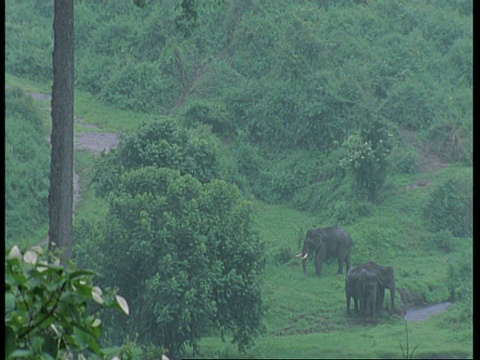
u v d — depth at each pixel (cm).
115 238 1775
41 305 476
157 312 1750
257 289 1784
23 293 475
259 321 1780
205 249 1777
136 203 1786
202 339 1762
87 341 486
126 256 1770
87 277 493
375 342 1784
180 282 1764
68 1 1480
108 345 1730
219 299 1772
